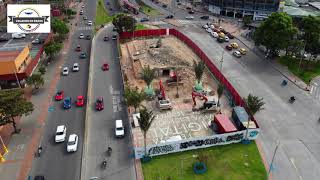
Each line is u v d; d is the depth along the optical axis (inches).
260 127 2603.3
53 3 6082.7
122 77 3467.0
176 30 5024.6
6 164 2185.0
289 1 6274.6
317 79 3494.1
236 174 2079.2
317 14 5265.8
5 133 2516.0
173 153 2287.2
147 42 4719.5
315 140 2450.8
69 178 2075.5
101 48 4490.7
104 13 6476.4
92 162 2207.2
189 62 3823.8
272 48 3961.6
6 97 2284.7
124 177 2071.9
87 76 3565.5
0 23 5487.2
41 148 2310.5
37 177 2003.0
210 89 3228.3
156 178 2044.8
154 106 2918.3
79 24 5684.1
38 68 3710.6
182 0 7598.4
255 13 5944.9
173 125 2635.3
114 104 2962.6
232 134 2341.3
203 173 2084.2
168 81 3353.8
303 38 3875.5
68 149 2292.1
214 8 6437.0
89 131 2551.7
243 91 3198.8
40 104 2952.8
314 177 2080.5
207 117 2753.4
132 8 6520.7
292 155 2282.2
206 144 2337.6
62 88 3275.1
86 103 2974.9
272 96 3107.8
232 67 3806.6
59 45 4055.1
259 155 2271.2
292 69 3737.7
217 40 4798.2
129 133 2532.0
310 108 2898.6
